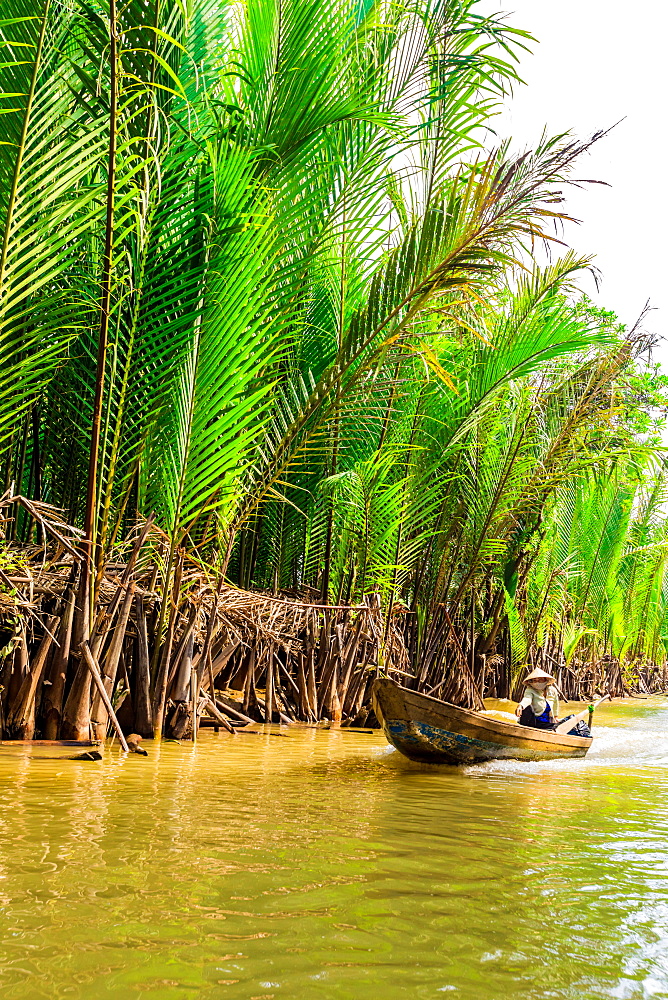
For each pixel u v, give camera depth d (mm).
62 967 2424
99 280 6586
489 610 15898
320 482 9891
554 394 12617
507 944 2865
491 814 5320
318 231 8469
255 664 9984
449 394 11281
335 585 11719
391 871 3678
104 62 6488
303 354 9664
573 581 21719
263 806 5023
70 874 3293
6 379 5996
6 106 5820
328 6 7668
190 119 7844
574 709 18203
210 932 2771
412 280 8195
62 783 5199
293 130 7750
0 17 5977
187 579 7801
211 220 7082
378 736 9711
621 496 22812
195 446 7133
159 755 6660
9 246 5703
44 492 8859
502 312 11094
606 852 4355
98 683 6578
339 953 2674
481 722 7770
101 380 6379
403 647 11805
